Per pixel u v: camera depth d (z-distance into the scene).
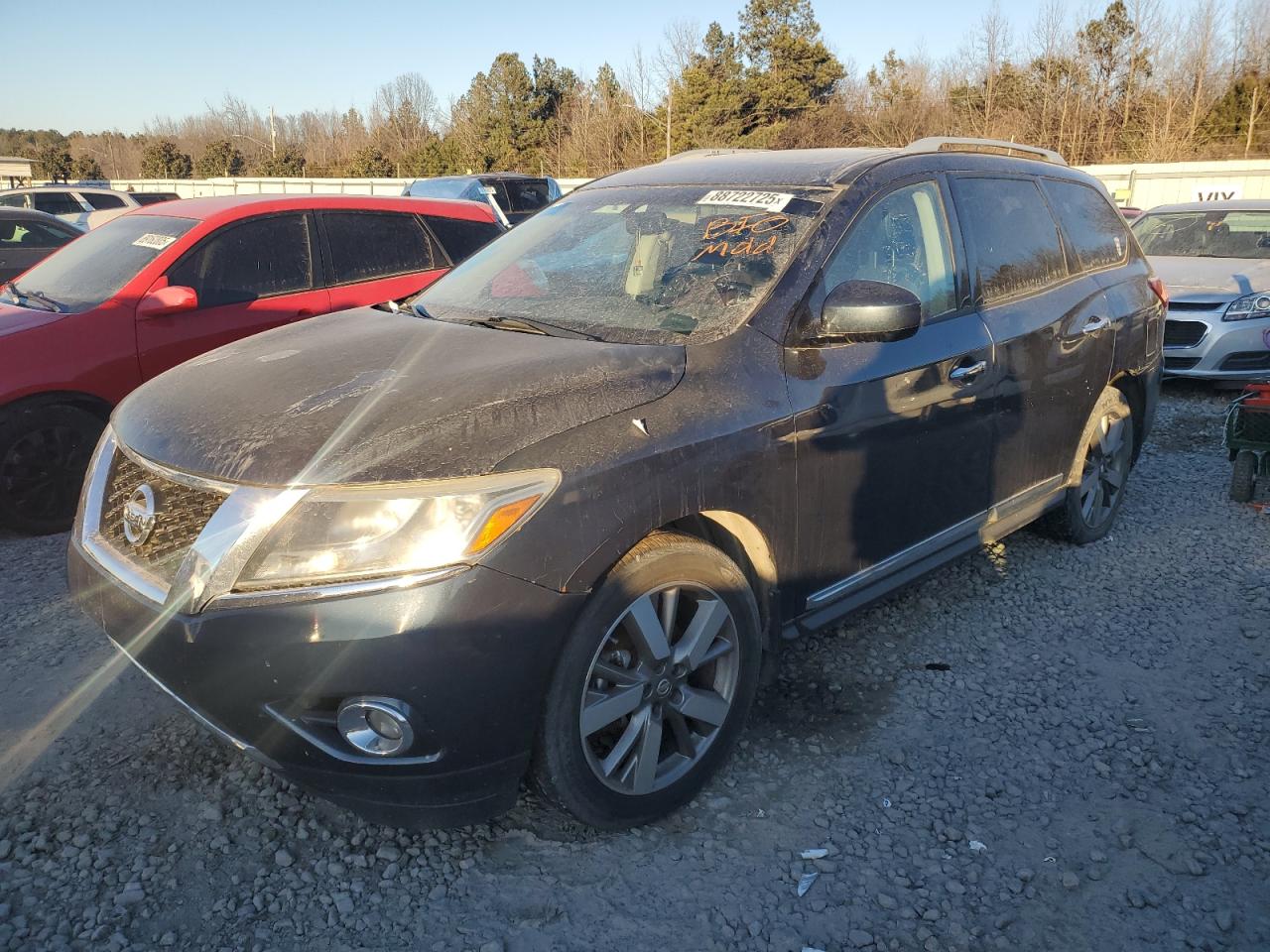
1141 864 2.64
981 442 3.70
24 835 2.66
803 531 3.01
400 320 3.42
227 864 2.58
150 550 2.48
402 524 2.24
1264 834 2.75
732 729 2.89
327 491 2.27
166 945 2.32
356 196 6.19
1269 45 40.66
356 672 2.23
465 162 53.22
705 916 2.45
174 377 3.05
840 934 2.40
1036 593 4.29
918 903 2.50
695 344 2.90
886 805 2.88
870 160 3.57
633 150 46.25
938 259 3.58
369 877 2.56
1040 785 2.97
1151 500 5.57
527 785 2.64
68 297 5.26
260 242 5.68
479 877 2.57
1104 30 41.28
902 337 3.08
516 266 3.68
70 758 3.01
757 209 3.38
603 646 2.51
